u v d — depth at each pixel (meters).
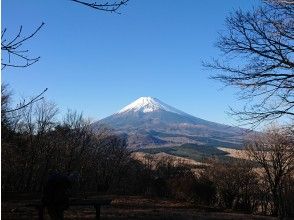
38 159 53.06
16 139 45.47
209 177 43.88
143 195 42.41
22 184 49.91
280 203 35.97
